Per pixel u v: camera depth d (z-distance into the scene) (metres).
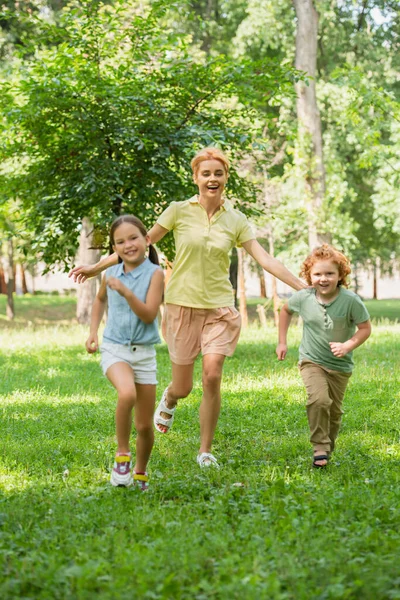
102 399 9.42
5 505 4.59
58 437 7.14
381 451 6.39
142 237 5.05
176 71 14.31
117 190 13.93
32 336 20.05
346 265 5.83
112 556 3.67
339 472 5.56
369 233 31.41
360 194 30.55
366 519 4.20
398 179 24.95
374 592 3.21
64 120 14.07
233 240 5.97
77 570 3.34
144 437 5.06
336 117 27.31
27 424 7.74
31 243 14.30
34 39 14.92
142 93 13.73
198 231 5.88
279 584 3.22
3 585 3.26
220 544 3.73
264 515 4.27
